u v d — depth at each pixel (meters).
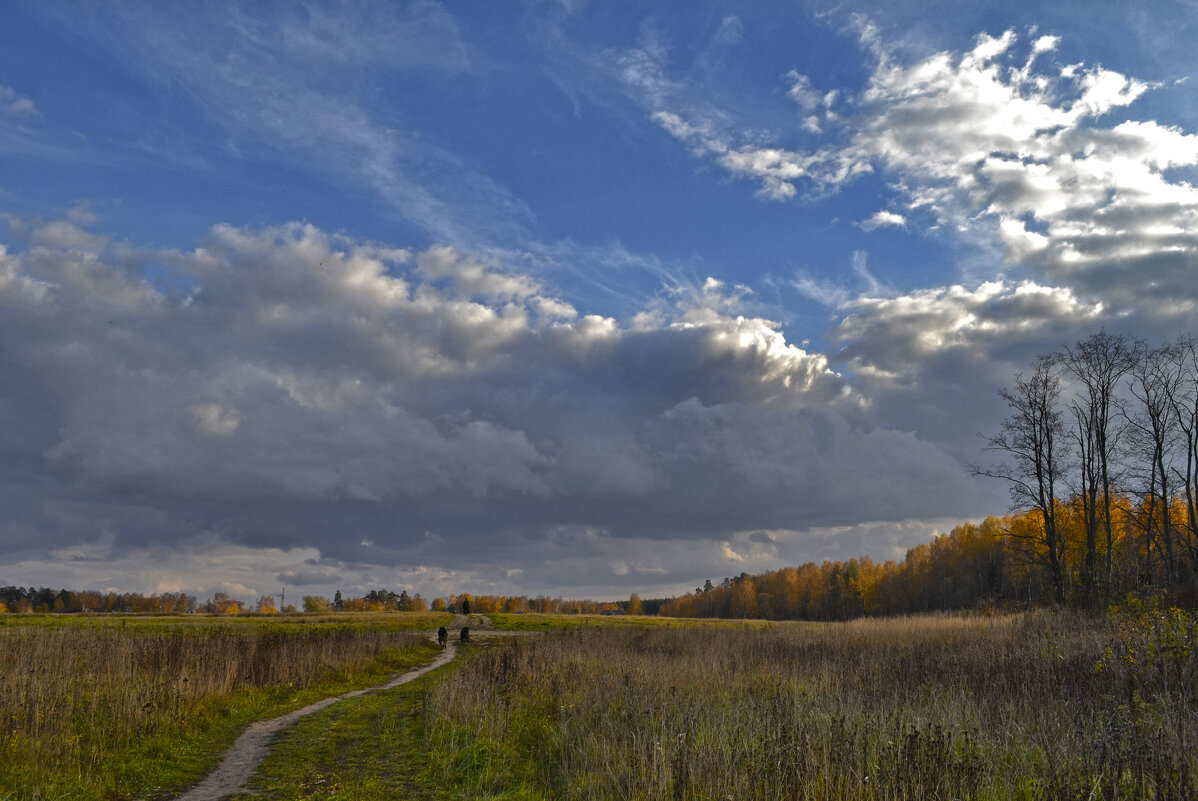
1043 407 38.00
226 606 133.25
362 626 50.81
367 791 9.73
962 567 92.31
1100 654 13.66
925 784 7.81
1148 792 7.07
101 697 14.25
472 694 14.38
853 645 23.69
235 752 12.24
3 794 8.91
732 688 14.86
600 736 11.02
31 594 140.38
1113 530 44.34
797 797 8.12
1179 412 35.94
